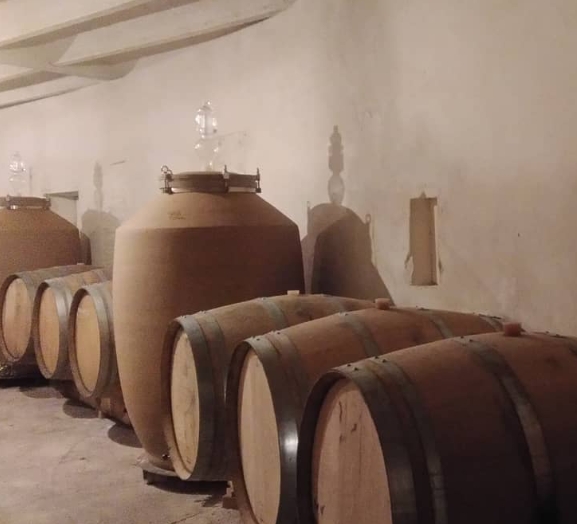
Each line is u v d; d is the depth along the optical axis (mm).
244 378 2865
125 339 4094
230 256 3924
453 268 3615
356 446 2068
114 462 4547
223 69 5781
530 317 3170
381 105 4102
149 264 3947
